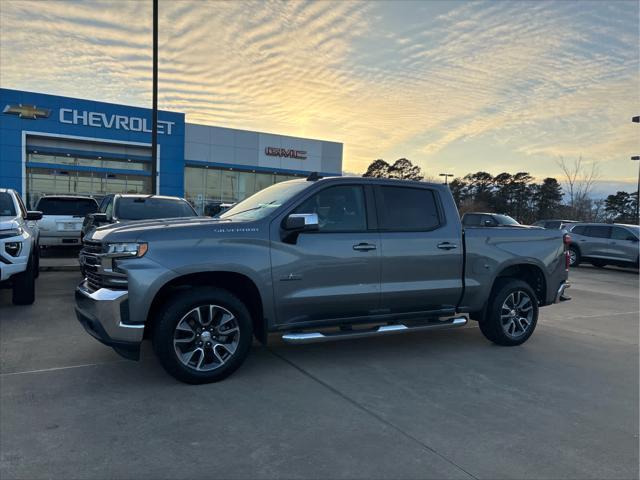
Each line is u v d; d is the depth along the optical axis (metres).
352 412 3.81
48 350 5.21
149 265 4.12
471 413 3.86
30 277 7.29
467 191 84.94
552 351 5.85
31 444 3.15
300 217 4.38
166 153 28.72
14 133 25.03
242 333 4.45
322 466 2.98
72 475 2.80
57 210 13.03
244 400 3.99
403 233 5.21
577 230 19.19
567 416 3.85
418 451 3.20
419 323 5.39
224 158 31.39
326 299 4.78
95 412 3.68
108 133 27.11
